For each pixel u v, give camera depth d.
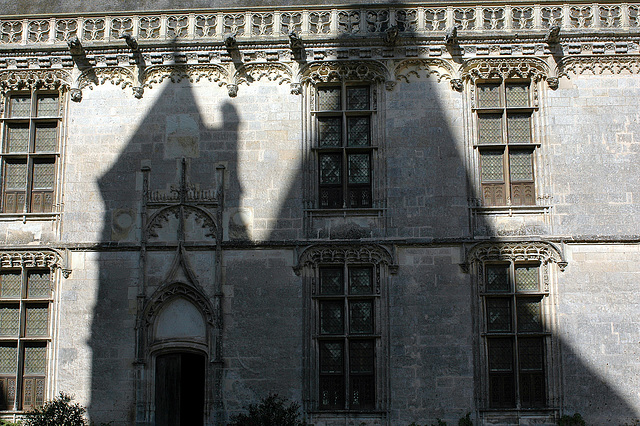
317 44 21.58
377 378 19.86
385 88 21.38
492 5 21.59
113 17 22.06
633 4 21.53
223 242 20.61
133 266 20.67
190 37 21.80
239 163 21.16
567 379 19.59
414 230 20.56
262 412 18.81
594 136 20.91
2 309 20.89
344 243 20.45
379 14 21.73
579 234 20.36
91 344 20.28
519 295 20.17
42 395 20.31
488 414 19.58
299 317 20.20
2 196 21.56
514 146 21.09
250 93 21.56
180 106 21.56
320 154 21.48
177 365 20.72
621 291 20.00
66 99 21.80
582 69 21.31
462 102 21.23
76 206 21.12
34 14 22.12
